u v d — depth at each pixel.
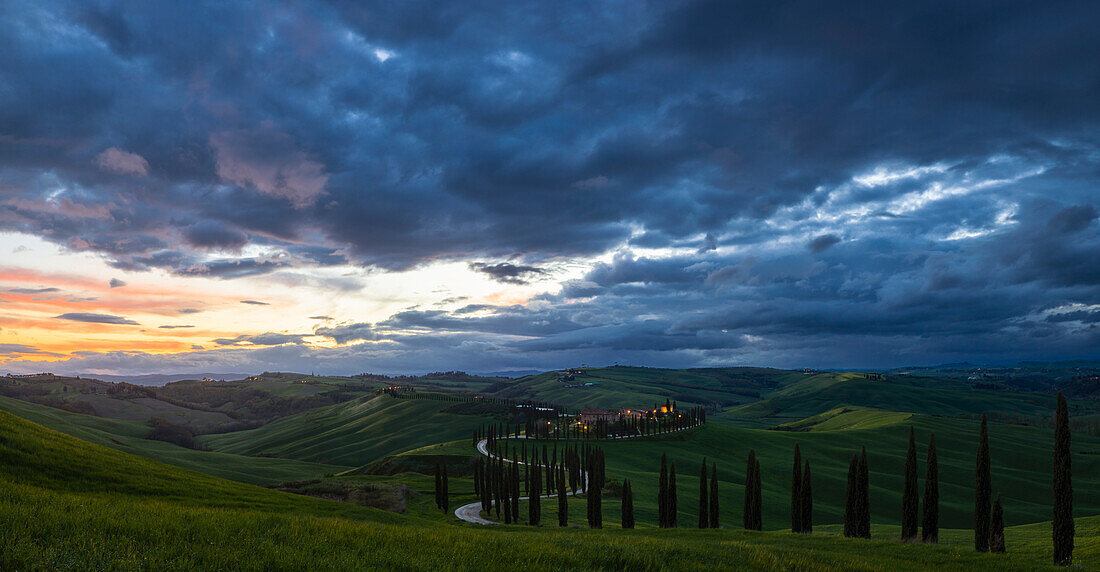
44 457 40.44
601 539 21.56
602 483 158.62
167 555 12.38
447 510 122.31
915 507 66.38
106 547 12.40
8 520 13.48
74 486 38.22
